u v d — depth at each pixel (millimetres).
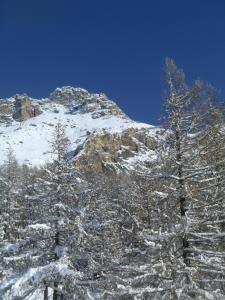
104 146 97312
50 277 17031
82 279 17328
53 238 18578
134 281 12664
